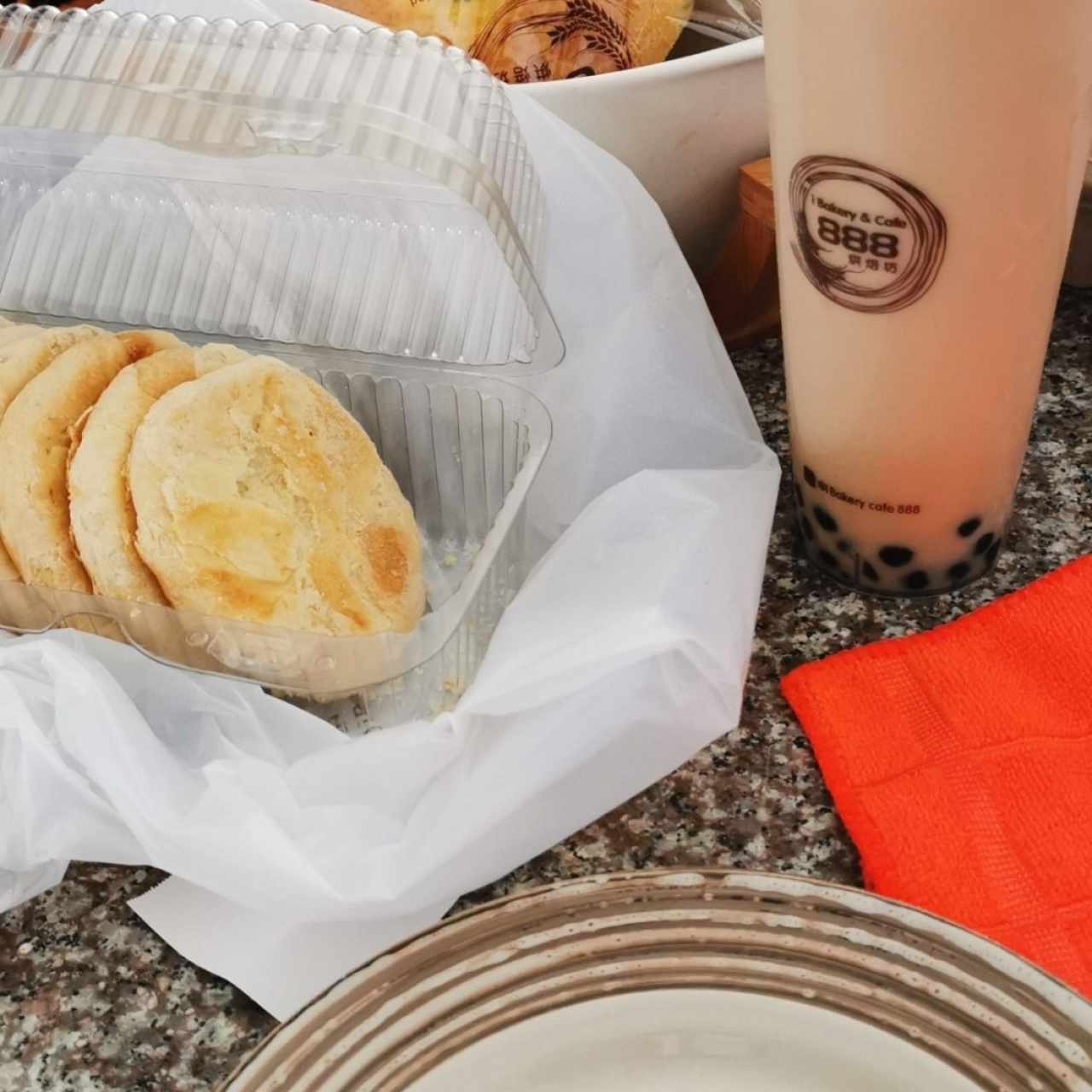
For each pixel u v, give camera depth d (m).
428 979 0.34
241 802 0.42
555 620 0.45
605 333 0.57
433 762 0.43
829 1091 0.33
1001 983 0.34
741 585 0.47
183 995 0.42
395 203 0.55
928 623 0.51
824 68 0.37
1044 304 0.43
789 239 0.43
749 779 0.46
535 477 0.55
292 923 0.43
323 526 0.52
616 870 0.41
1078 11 0.35
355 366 0.56
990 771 0.43
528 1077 0.33
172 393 0.51
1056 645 0.47
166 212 0.57
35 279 0.58
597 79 0.55
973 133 0.37
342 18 0.55
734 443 0.55
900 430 0.46
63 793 0.45
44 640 0.45
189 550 0.48
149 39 0.51
